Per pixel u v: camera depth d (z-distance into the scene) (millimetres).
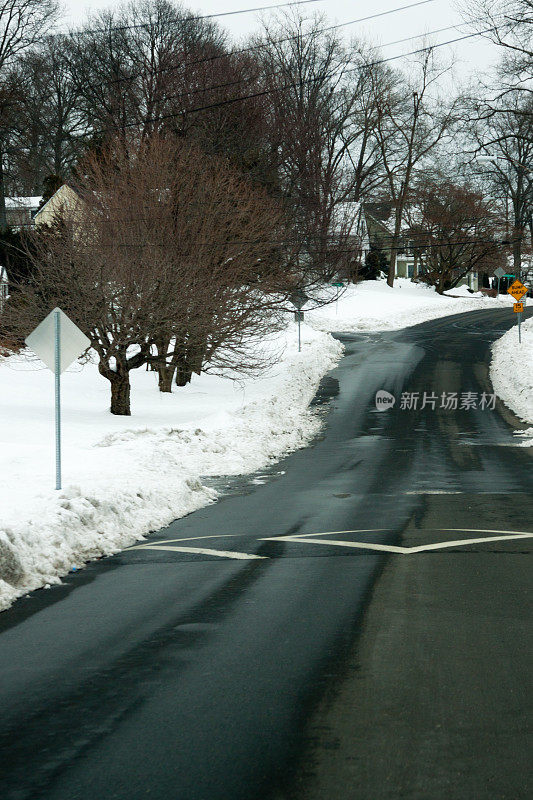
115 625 9234
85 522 14148
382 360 55031
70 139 93625
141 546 14078
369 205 104812
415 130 101188
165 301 33094
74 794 5234
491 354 55938
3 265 44688
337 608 9734
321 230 58938
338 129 95625
